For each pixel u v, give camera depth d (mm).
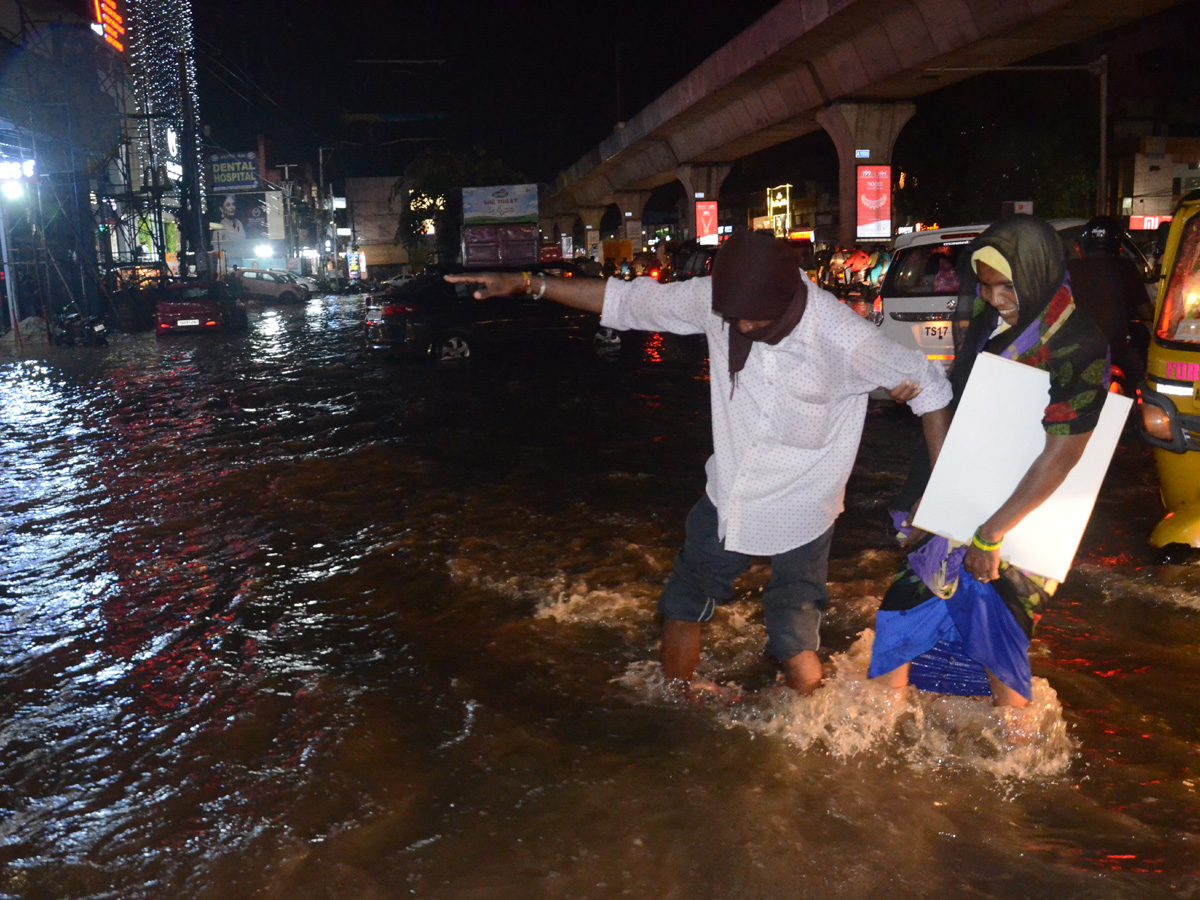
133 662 3883
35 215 28266
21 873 2447
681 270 25516
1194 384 4664
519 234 21047
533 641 3943
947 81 31328
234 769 2947
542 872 2369
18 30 28719
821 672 3203
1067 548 2623
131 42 32781
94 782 2912
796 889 2277
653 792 2723
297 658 3852
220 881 2381
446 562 5055
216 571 5066
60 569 5211
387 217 87000
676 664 3340
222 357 18906
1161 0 22125
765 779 2771
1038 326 2531
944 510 2646
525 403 10859
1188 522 4707
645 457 7723
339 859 2451
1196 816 2551
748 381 2781
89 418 11109
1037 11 23297
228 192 47375
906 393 2725
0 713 3436
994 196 43469
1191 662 3555
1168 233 5062
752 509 2904
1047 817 2564
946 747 2914
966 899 2227
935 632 2885
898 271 9156
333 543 5512
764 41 33219
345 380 13836
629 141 55062
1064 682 3404
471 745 3041
